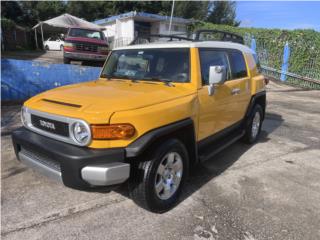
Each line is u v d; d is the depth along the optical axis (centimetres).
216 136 450
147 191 323
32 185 404
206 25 2461
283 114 905
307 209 367
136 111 306
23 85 849
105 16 4222
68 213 345
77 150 297
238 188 414
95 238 305
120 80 433
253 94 568
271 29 1805
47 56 2072
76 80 924
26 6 4081
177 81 392
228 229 324
